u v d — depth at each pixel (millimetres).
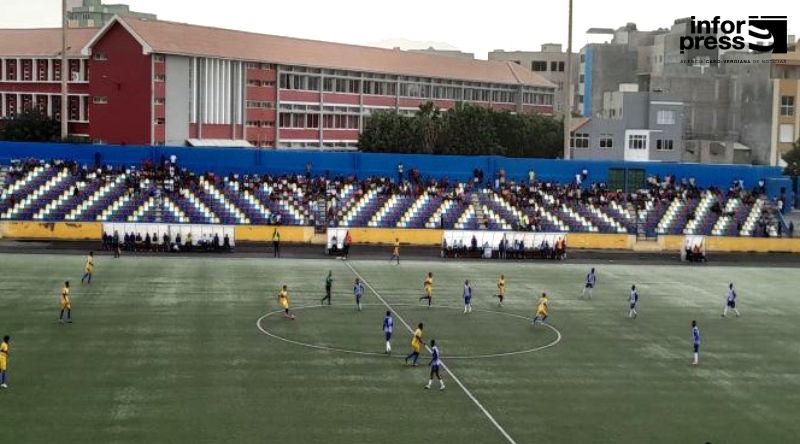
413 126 179250
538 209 126688
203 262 100125
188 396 54000
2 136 165875
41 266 93562
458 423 51125
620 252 121000
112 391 54375
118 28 169250
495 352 67125
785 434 51500
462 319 77688
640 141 196500
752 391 59719
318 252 110625
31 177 119250
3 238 110375
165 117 170875
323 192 124688
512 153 191750
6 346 54875
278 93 192375
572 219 125875
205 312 76000
